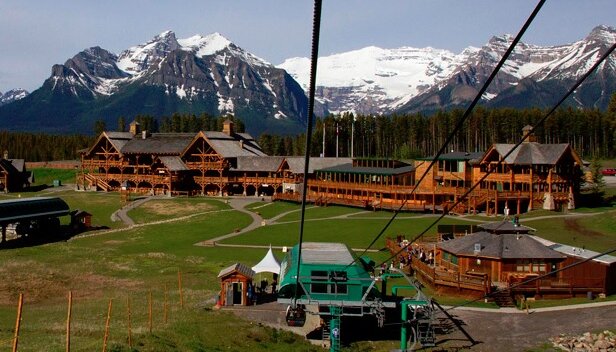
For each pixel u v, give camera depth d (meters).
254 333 44.94
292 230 100.88
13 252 85.12
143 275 69.62
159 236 101.19
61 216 116.31
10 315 49.72
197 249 87.81
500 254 58.41
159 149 169.25
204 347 40.81
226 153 161.38
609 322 48.69
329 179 138.00
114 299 56.62
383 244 84.44
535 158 104.88
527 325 48.91
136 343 38.53
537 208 104.75
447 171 115.31
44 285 64.06
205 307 51.56
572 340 45.12
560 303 54.81
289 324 46.56
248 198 149.88
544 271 57.81
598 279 56.62
